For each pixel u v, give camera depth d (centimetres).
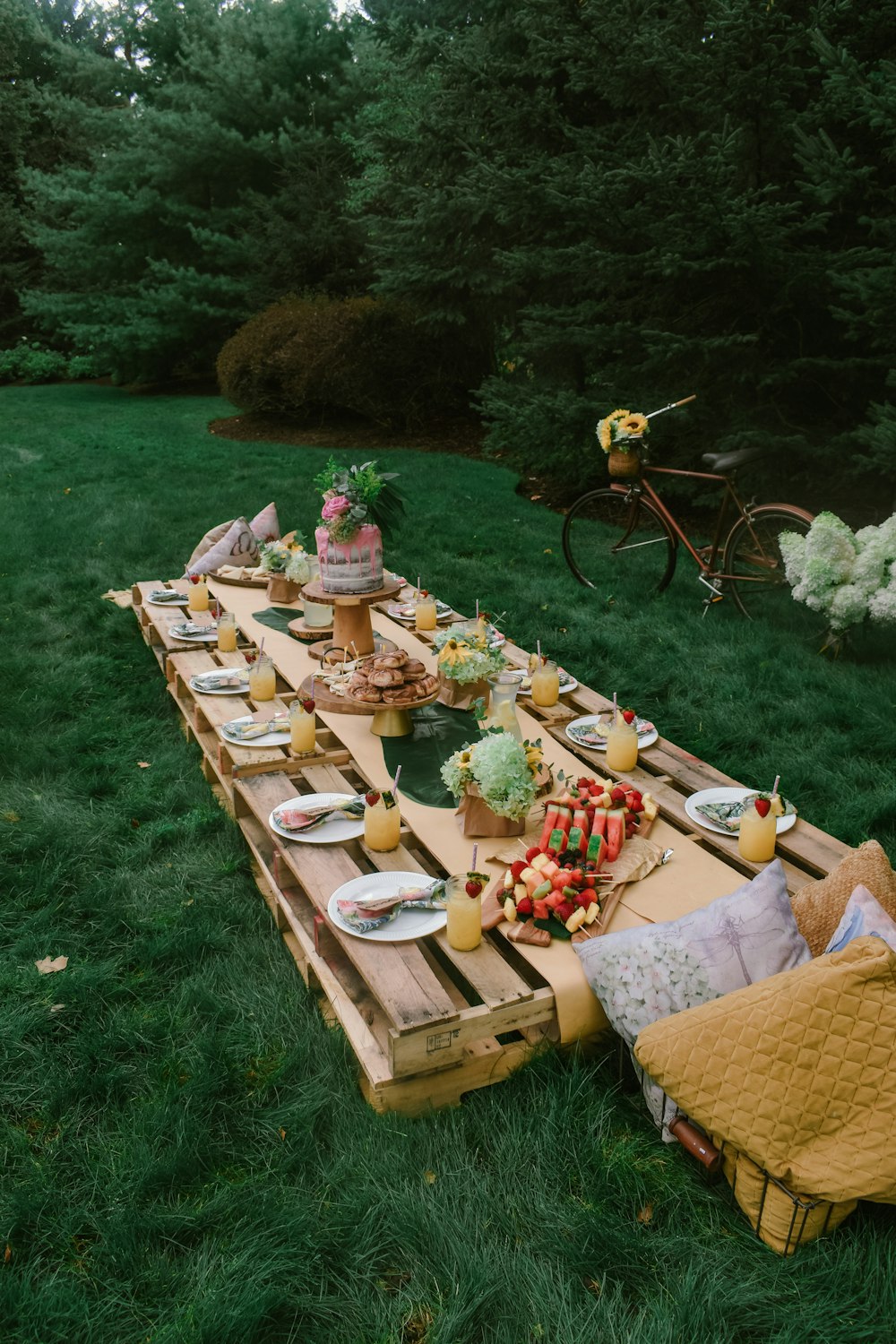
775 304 824
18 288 2730
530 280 1180
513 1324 213
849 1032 223
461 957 293
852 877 290
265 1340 213
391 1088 268
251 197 2180
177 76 2441
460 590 771
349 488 503
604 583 788
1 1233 237
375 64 2089
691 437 952
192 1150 257
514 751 338
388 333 1608
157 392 2308
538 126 992
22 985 328
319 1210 243
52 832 420
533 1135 261
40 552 889
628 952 268
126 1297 223
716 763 483
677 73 782
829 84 643
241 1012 314
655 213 805
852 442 795
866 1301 215
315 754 428
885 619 571
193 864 402
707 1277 221
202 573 706
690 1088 233
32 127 2928
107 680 605
